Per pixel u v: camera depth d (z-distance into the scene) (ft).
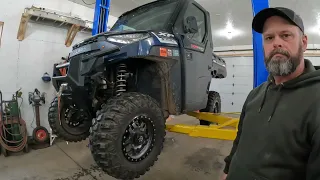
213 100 13.91
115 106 5.66
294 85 2.80
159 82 7.11
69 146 12.83
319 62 27.58
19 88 13.34
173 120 18.98
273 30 2.93
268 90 3.24
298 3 15.88
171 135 14.71
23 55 13.43
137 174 5.82
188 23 7.81
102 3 11.72
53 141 13.93
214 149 11.79
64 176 8.52
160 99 7.16
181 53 7.53
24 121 12.78
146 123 6.23
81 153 11.54
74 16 15.11
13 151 11.95
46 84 14.43
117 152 5.31
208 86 9.96
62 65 8.04
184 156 10.63
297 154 2.54
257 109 3.25
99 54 5.98
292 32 2.82
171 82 7.11
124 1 15.71
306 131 2.48
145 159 6.05
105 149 5.20
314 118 2.41
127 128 5.73
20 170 9.20
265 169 2.74
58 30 14.98
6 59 12.79
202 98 9.29
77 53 6.70
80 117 9.48
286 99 2.84
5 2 12.61
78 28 14.88
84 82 6.47
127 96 6.04
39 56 14.11
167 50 6.80
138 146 5.96
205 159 10.24
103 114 5.61
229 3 16.16
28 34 13.61
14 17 12.94
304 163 2.51
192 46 8.27
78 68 6.53
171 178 8.13
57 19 13.58
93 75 6.19
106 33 6.50
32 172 8.96
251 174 2.88
